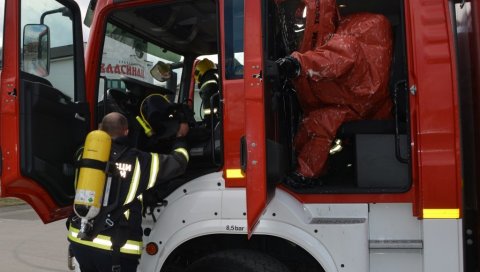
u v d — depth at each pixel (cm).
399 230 237
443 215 218
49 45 277
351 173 287
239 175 248
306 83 259
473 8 235
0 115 259
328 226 237
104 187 261
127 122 288
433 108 220
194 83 404
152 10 304
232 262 252
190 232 254
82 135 299
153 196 269
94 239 260
